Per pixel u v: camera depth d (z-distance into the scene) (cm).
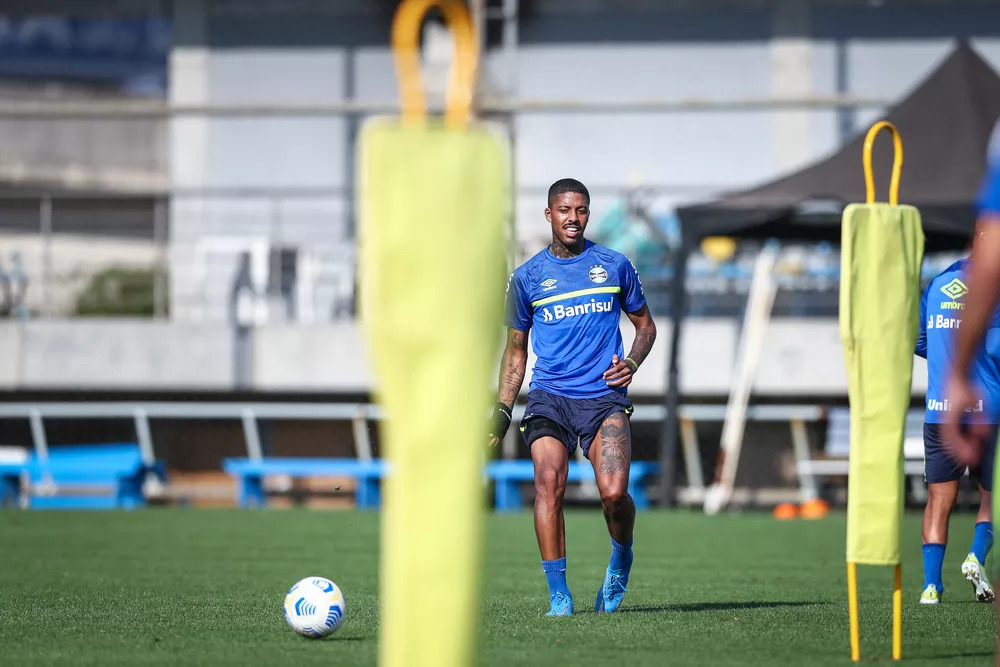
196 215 8431
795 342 6681
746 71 9038
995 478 1230
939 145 5162
